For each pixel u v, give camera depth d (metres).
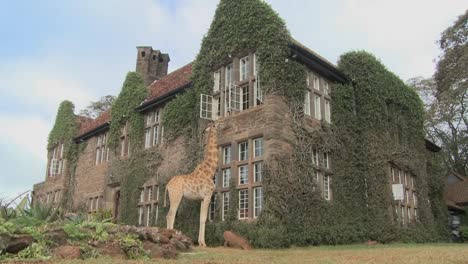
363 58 16.86
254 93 14.00
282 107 13.22
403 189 17.50
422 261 6.89
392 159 16.75
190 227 14.24
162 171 16.98
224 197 13.82
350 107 16.05
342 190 14.53
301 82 14.00
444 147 36.41
